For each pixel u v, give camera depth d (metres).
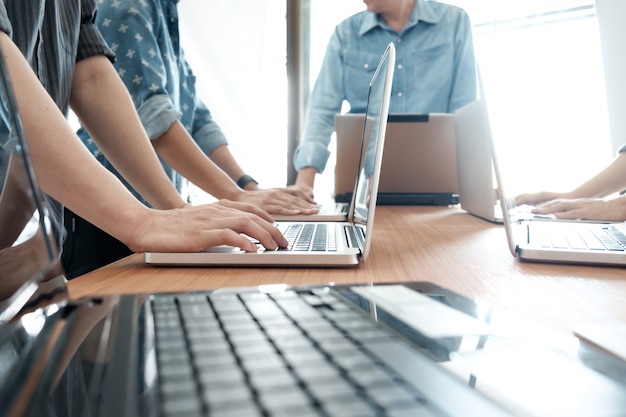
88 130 0.97
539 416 0.19
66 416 0.19
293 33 2.68
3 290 0.34
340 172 1.49
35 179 0.35
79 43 0.93
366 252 0.58
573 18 2.25
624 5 2.02
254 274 0.54
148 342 0.28
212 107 2.77
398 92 2.13
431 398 0.20
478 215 1.16
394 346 0.27
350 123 1.46
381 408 0.19
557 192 1.31
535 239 0.67
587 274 0.54
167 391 0.21
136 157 0.93
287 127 2.73
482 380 0.22
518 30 2.34
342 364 0.24
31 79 0.59
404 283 0.44
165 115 1.21
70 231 1.17
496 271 0.55
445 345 0.27
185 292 0.41
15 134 0.34
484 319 0.33
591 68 2.18
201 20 2.73
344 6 2.69
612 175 1.34
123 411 0.19
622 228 0.79
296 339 0.28
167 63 1.39
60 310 0.35
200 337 0.28
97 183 0.62
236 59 2.74
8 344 0.28
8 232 0.34
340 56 2.15
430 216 1.20
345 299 0.38
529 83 1.62
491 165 1.04
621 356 0.26
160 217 0.64
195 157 1.23
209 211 0.66
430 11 2.08
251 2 2.70
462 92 2.07
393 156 1.46
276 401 0.20
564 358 0.26
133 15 1.26
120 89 0.95
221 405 0.19
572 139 1.83
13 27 0.75
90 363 0.25
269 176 2.79
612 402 0.20
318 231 0.79
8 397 0.21
